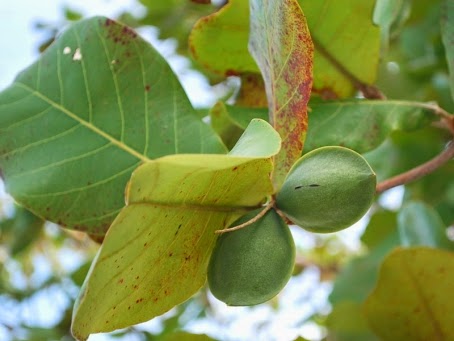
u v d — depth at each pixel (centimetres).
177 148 48
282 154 39
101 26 49
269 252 37
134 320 37
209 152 48
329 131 53
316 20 50
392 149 84
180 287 38
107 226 46
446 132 82
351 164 36
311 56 38
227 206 38
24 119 47
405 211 68
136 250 34
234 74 55
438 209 87
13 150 46
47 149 47
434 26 83
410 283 49
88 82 48
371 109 54
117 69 48
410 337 51
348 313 59
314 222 37
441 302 49
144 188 32
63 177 46
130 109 48
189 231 37
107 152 47
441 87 80
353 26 51
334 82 54
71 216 46
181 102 49
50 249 110
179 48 90
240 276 36
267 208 38
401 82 82
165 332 99
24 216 78
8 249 86
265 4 40
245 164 35
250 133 35
